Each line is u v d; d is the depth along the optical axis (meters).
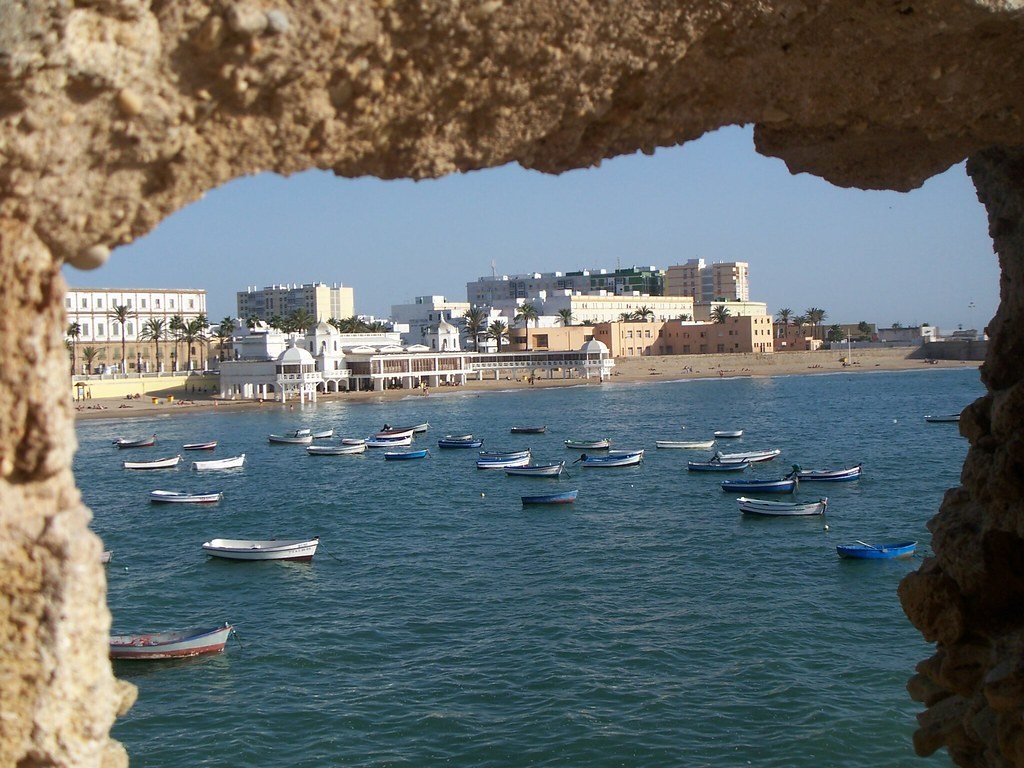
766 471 63.56
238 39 5.28
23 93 4.85
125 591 34.91
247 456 82.62
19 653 5.22
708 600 31.11
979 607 9.15
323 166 6.07
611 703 22.98
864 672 24.25
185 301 175.12
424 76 5.93
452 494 57.41
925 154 8.66
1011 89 7.55
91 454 86.69
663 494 54.84
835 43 6.88
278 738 21.84
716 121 7.33
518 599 32.12
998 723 8.16
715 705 22.62
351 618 30.61
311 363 141.88
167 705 23.77
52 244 5.29
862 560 36.09
